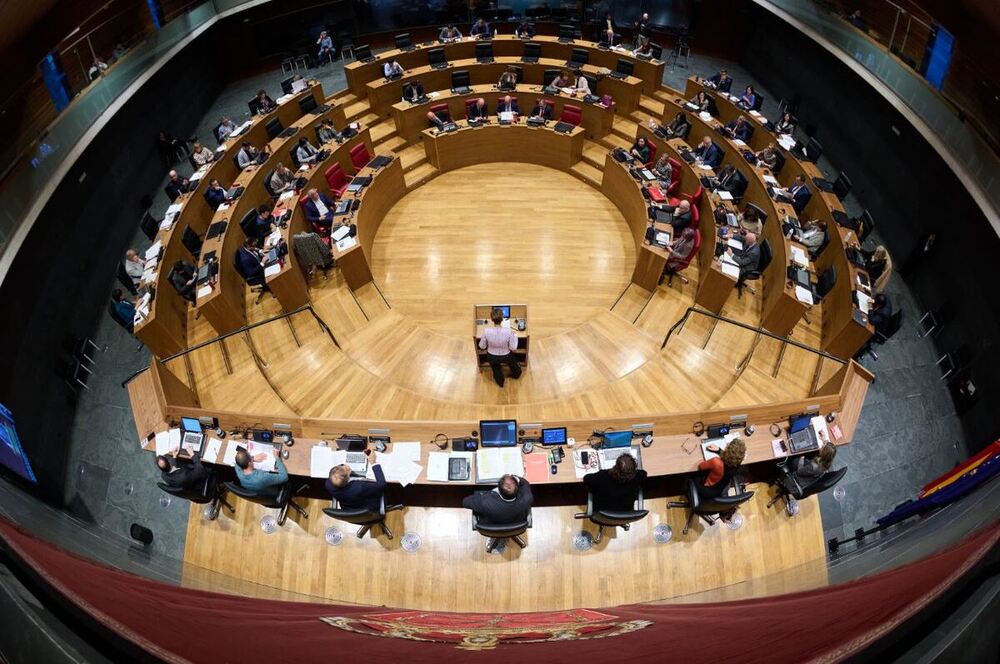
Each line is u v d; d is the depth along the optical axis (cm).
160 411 641
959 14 856
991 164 752
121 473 743
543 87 1242
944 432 768
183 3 1264
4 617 224
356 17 1538
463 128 1187
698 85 1214
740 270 899
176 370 823
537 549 620
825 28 1134
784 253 875
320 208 1010
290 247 945
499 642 254
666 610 332
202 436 623
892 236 989
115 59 1051
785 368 809
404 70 1314
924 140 912
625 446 606
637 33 1501
